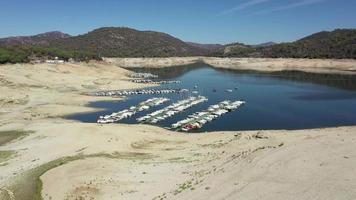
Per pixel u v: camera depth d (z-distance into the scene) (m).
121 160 53.53
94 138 68.12
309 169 30.73
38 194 38.34
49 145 64.94
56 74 187.25
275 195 27.55
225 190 31.52
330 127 89.88
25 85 153.12
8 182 42.50
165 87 185.38
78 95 147.62
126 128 79.69
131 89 174.62
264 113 118.06
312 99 142.88
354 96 147.75
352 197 24.03
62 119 108.62
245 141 64.62
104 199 37.25
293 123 103.00
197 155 56.97
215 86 189.38
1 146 69.44
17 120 99.94
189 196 32.91
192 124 100.19
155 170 47.00
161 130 86.56
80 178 42.53
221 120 109.06
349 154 32.78
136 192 38.44
